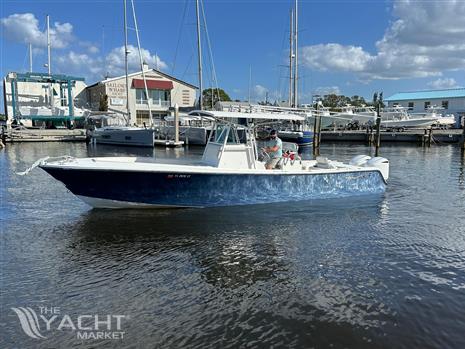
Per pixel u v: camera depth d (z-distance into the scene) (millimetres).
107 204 10047
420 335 4969
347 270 6820
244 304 5660
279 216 10023
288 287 6168
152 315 5383
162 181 9695
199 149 33000
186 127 35250
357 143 40031
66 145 36938
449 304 5699
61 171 9336
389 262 7184
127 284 6262
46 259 7254
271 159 11227
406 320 5281
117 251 7613
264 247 7871
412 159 25047
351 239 8445
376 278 6508
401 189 14164
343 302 5727
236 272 6711
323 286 6211
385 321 5258
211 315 5375
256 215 10016
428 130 37469
